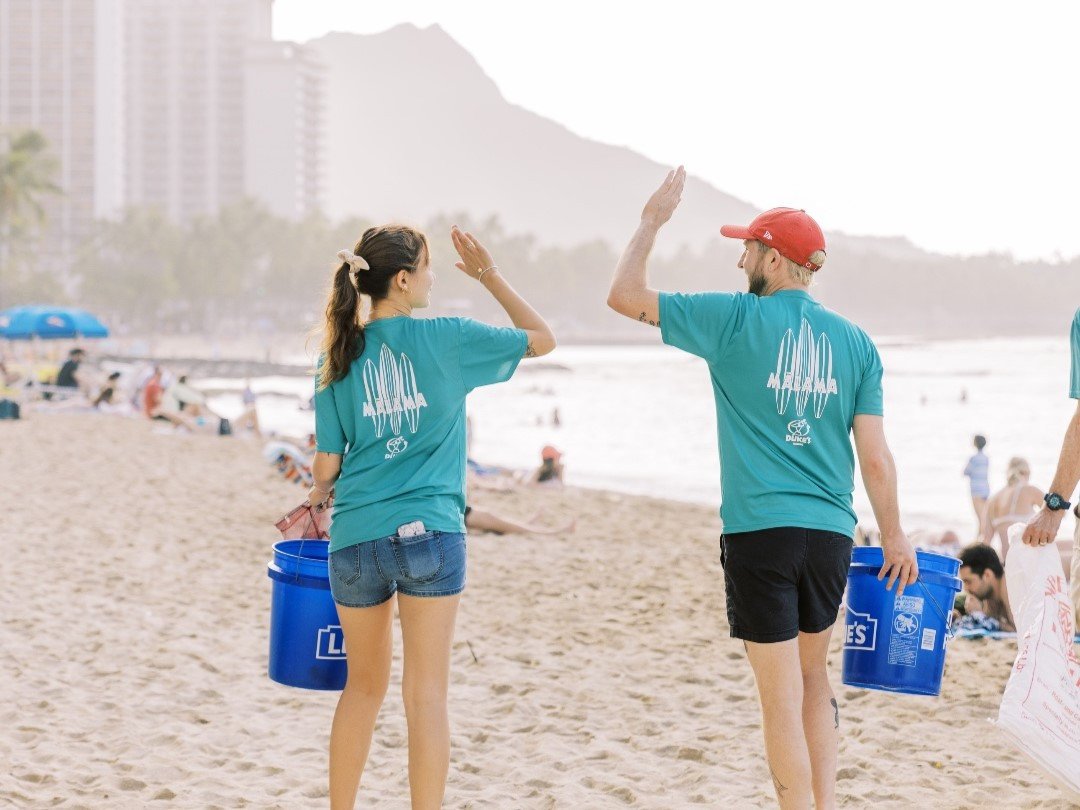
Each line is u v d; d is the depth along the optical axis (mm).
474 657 7551
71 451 21766
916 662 4441
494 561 11930
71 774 5402
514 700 6770
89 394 33812
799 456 4074
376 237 4203
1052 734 4566
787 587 4012
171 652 7793
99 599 9438
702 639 8445
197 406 29953
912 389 78938
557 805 5055
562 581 10820
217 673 7391
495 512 16609
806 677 4262
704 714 6559
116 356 97188
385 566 4008
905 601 4438
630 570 11508
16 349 46688
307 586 4434
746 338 4062
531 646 8219
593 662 7766
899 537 4199
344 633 4219
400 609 4098
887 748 5973
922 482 27594
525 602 9812
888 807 5066
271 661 4574
